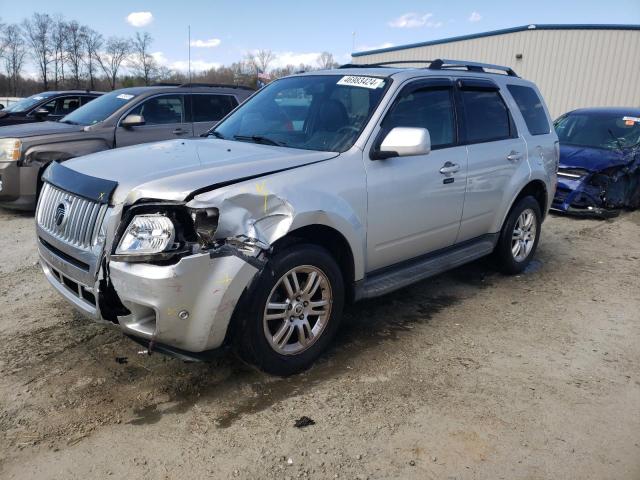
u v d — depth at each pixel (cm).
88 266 301
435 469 263
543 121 581
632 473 265
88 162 349
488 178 481
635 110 977
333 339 401
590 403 325
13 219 733
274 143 398
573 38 2098
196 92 899
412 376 350
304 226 326
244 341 312
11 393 313
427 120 428
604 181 827
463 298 497
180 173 305
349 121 389
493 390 336
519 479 258
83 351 364
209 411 304
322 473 258
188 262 275
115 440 277
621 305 490
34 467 255
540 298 503
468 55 2406
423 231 426
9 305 438
